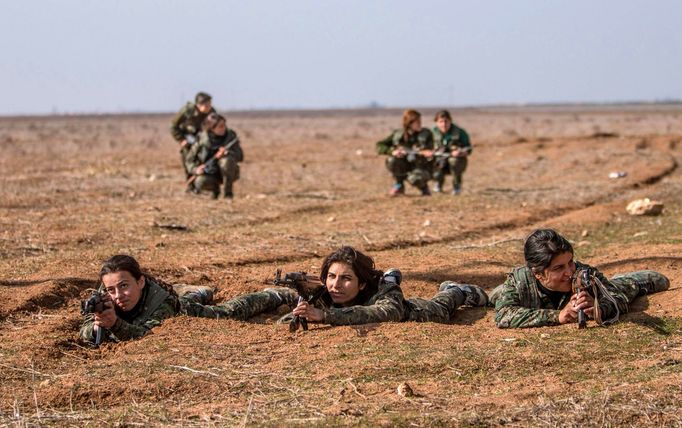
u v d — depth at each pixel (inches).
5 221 508.1
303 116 5167.3
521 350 244.4
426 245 460.1
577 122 2854.3
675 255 378.9
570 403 202.1
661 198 625.6
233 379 230.8
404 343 256.1
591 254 406.6
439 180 679.7
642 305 286.0
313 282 285.1
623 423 191.9
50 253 421.7
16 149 1346.0
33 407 216.7
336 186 781.9
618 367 229.3
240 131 2097.7
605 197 653.3
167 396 221.6
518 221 532.4
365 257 285.9
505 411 199.9
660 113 4429.1
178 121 681.0
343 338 263.6
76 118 5383.9
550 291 273.4
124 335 272.7
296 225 511.2
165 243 445.7
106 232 476.7
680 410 196.1
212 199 648.4
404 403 207.6
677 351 239.6
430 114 5068.9
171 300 290.5
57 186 749.9
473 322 288.5
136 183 783.7
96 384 226.7
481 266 389.4
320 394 217.9
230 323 284.2
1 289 334.6
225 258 403.2
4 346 267.6
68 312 312.8
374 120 3828.7
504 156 1063.0
